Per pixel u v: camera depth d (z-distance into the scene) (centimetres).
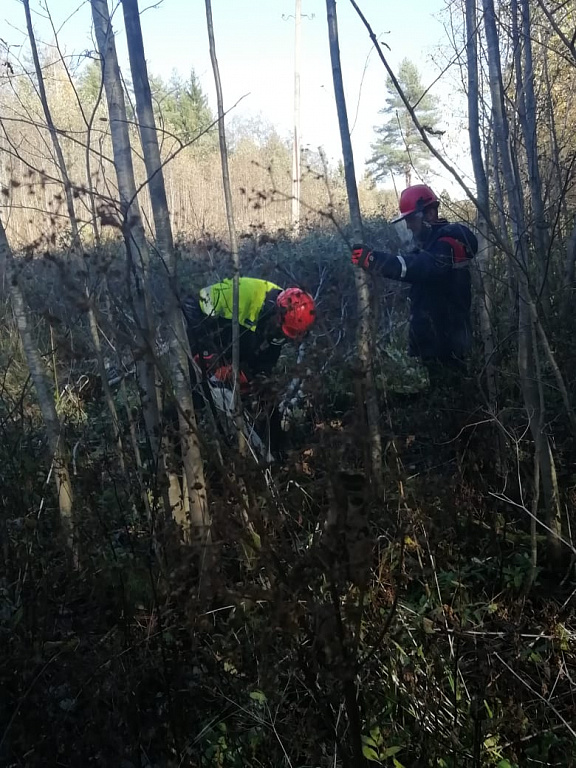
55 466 242
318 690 171
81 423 323
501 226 307
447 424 314
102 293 231
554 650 213
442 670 197
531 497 280
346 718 181
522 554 259
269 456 253
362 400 165
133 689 183
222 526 162
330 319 239
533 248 346
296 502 181
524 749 188
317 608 144
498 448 294
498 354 315
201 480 216
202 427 237
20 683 191
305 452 189
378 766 182
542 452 245
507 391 332
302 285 250
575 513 272
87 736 179
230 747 188
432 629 215
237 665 186
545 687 198
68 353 213
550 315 324
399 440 275
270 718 181
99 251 218
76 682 188
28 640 198
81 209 317
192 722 189
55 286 245
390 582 209
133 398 360
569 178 312
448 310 353
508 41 330
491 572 253
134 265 206
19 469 257
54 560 231
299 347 231
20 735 181
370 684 192
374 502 192
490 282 344
